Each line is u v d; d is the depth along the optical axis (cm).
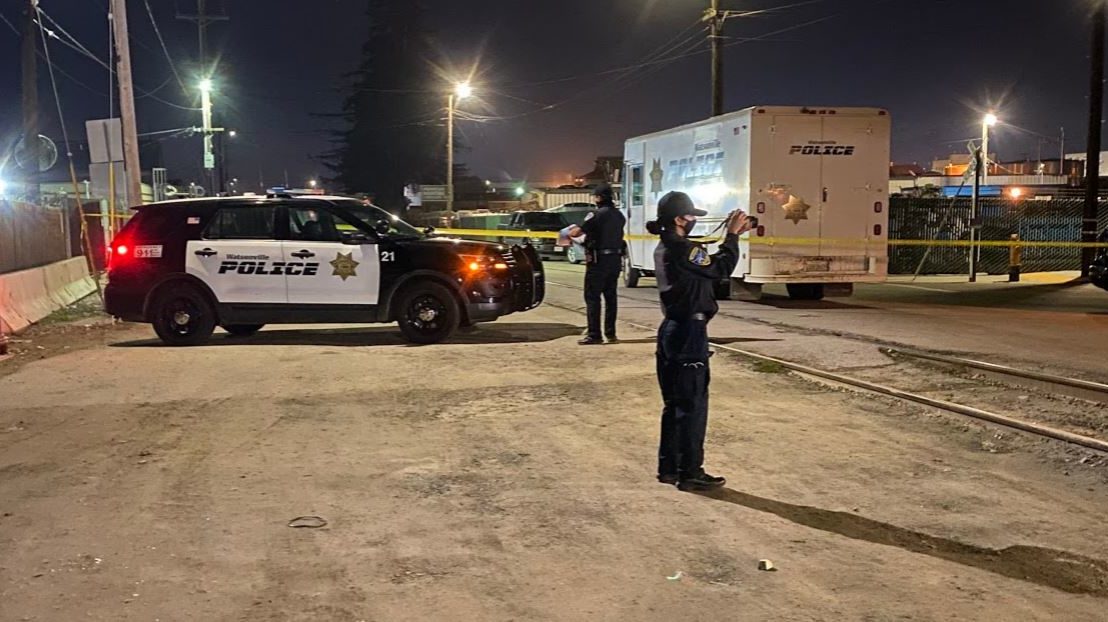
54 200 2247
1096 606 449
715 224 1784
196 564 493
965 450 717
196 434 759
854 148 1681
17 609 439
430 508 582
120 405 866
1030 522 563
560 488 621
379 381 970
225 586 466
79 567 489
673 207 616
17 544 521
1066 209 2955
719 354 1130
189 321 1229
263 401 879
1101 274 1848
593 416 818
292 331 1373
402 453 703
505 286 1238
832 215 1686
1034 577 483
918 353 1136
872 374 1012
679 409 615
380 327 1420
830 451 712
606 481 637
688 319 608
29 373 1034
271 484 628
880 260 1708
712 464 677
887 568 493
